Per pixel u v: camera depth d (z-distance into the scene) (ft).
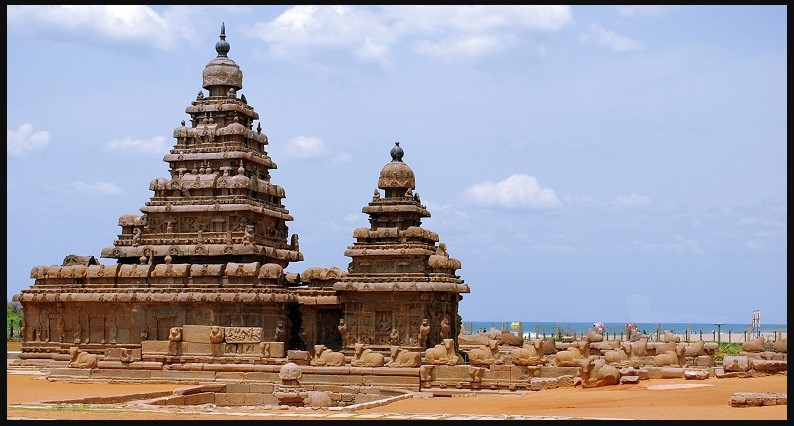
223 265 301.63
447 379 255.29
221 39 341.41
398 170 309.22
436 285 290.97
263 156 336.70
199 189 319.27
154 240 318.65
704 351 273.75
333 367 264.11
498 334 352.08
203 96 337.72
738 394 177.88
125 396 224.12
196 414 174.70
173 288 300.40
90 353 300.40
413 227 301.02
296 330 302.86
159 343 279.49
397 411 188.24
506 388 248.11
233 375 271.28
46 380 279.08
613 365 239.91
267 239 323.98
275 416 172.86
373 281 294.66
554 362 268.82
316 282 307.37
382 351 290.35
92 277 308.60
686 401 188.34
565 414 173.47
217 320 294.87
